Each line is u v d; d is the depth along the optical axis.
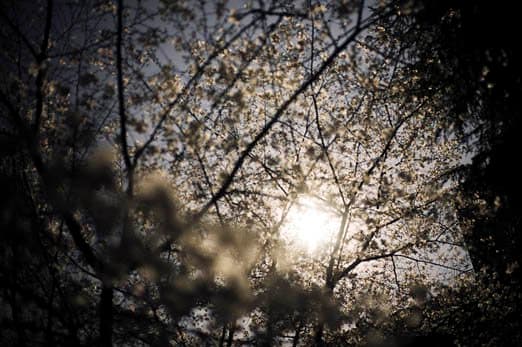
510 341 7.37
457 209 7.73
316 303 6.13
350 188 6.87
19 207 4.44
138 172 5.23
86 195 4.36
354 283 7.61
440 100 7.72
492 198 7.64
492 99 7.02
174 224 4.52
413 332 7.36
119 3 4.65
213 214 5.86
